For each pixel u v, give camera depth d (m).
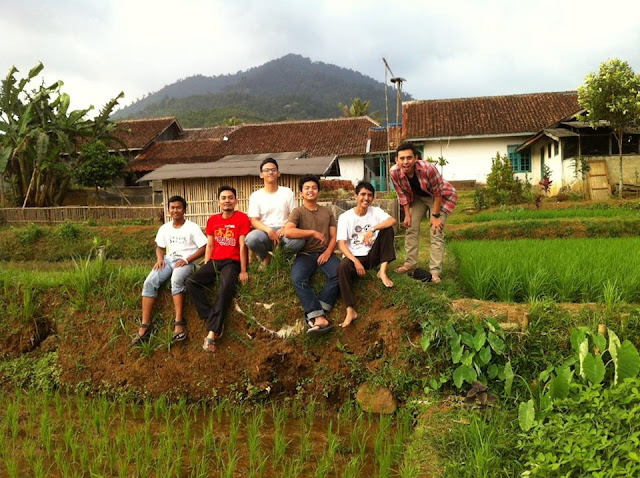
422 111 26.02
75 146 25.14
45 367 6.30
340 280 5.62
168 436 4.66
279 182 13.78
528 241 10.38
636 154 19.55
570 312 5.27
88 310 6.34
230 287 5.83
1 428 5.04
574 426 3.68
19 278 7.06
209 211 14.50
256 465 4.36
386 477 4.05
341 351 5.66
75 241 17.20
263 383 5.74
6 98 22.39
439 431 4.41
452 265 8.03
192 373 5.86
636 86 17.33
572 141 20.20
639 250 7.82
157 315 6.12
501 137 23.44
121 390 5.91
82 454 4.49
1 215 21.42
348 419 5.25
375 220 5.87
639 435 3.34
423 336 5.25
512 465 3.79
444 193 6.43
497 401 4.74
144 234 17.05
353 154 26.77
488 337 5.05
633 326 4.95
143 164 27.45
